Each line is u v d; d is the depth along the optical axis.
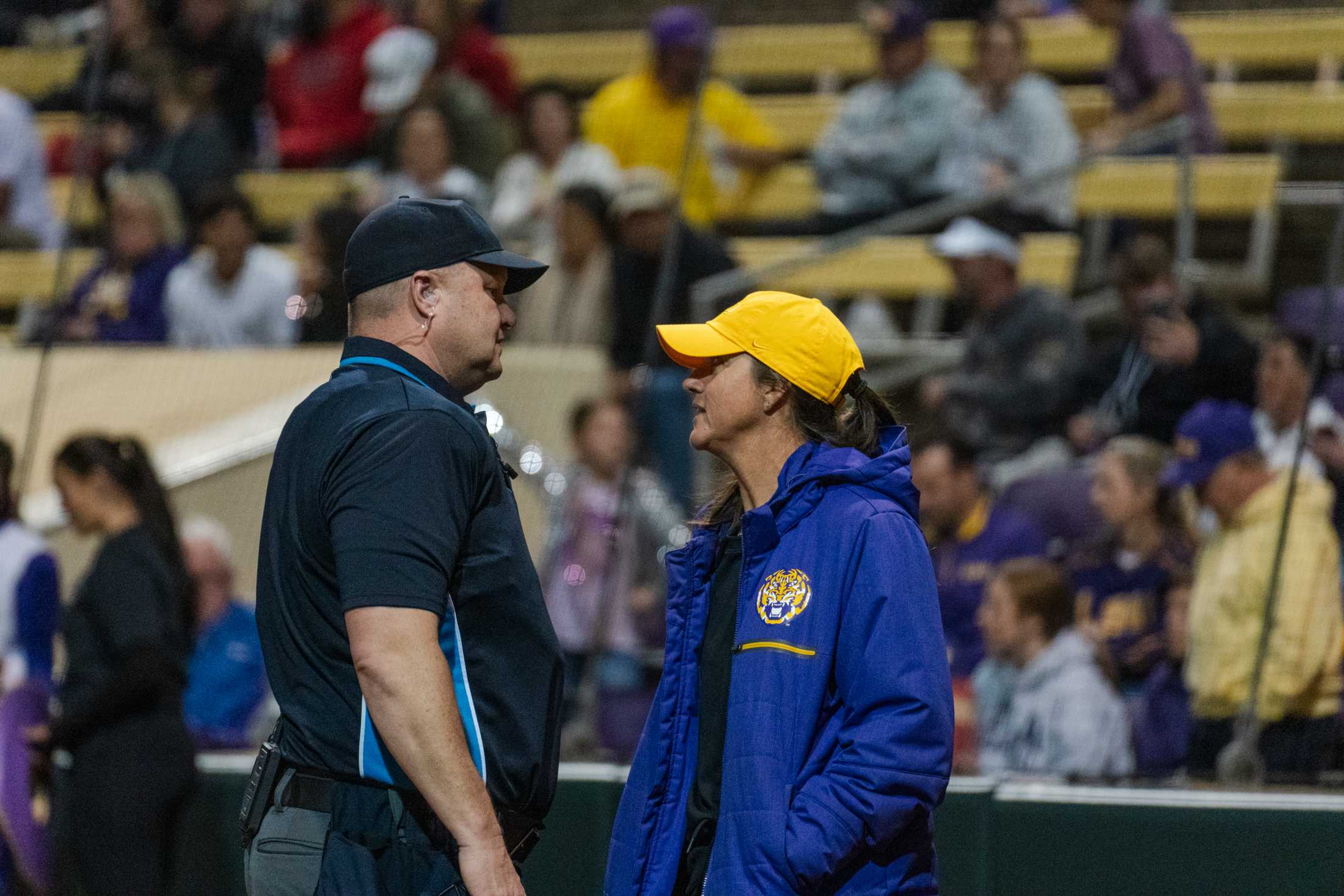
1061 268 16.73
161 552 12.41
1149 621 11.86
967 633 12.95
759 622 7.11
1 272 21.02
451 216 7.28
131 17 23.92
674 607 7.67
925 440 13.40
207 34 24.44
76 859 12.05
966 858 10.30
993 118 18.42
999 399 15.62
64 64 25.25
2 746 12.31
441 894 6.87
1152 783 10.43
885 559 6.95
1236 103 17.34
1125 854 9.99
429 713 6.57
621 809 7.55
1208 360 13.61
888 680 6.81
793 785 6.92
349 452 6.82
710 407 7.44
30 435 14.91
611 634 12.83
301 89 24.16
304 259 18.16
